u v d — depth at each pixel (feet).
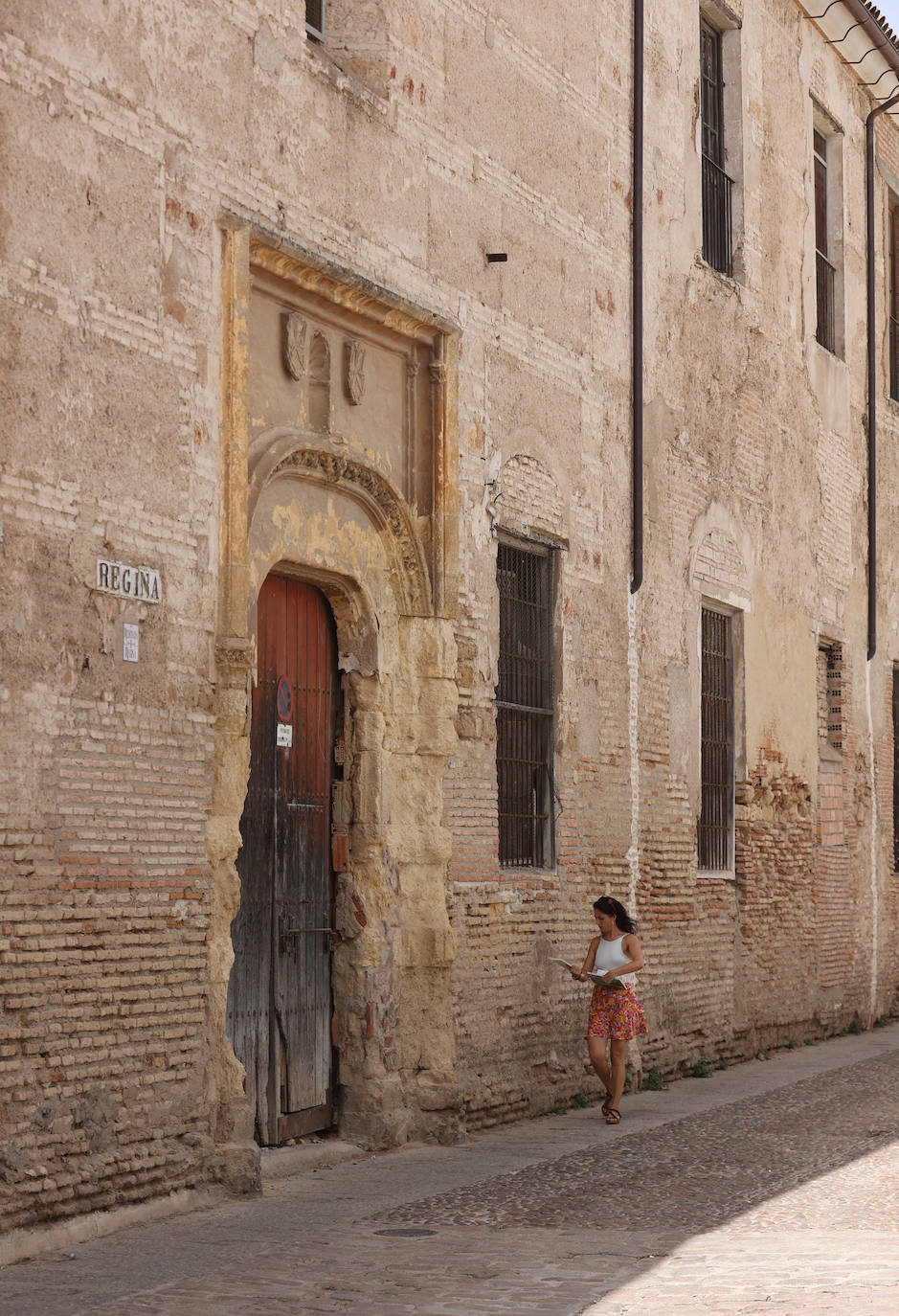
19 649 26.53
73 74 28.12
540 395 43.83
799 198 63.36
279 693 35.37
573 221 45.93
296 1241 27.02
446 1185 32.24
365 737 37.35
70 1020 27.32
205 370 31.30
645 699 49.11
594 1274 24.58
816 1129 39.52
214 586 31.30
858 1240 26.81
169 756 29.91
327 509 36.01
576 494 45.57
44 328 27.30
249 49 32.83
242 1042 33.35
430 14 39.55
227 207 31.99
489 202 41.73
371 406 37.42
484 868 40.27
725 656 56.13
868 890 68.28
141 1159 28.71
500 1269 24.97
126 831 28.78
